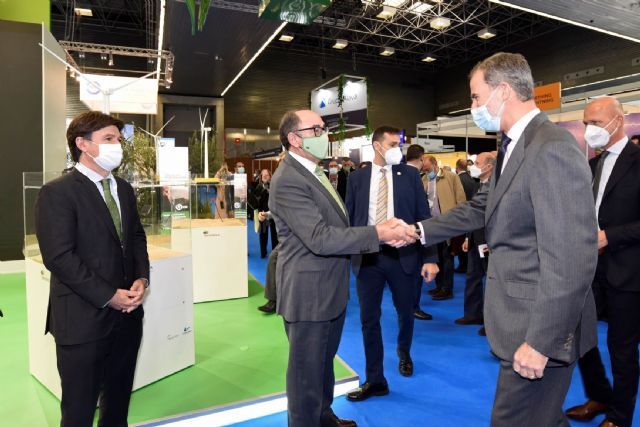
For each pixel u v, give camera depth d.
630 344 1.93
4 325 3.66
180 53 12.09
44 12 7.30
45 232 1.44
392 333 3.60
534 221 1.15
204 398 2.40
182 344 2.79
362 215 2.59
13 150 6.21
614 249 1.90
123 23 16.33
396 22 16.53
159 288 2.62
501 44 18.31
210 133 14.98
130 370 1.70
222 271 4.59
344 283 1.83
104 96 3.81
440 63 21.09
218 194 4.99
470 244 3.79
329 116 9.88
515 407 1.19
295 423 1.76
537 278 1.14
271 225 6.71
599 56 15.08
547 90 6.18
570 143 1.08
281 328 3.67
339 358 2.96
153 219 3.02
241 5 9.02
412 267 2.53
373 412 2.36
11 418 2.23
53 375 2.45
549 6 7.89
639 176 1.86
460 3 14.06
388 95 21.03
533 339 1.06
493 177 1.28
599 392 2.17
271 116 19.17
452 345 3.32
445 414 2.34
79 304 1.51
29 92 6.30
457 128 12.55
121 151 1.58
